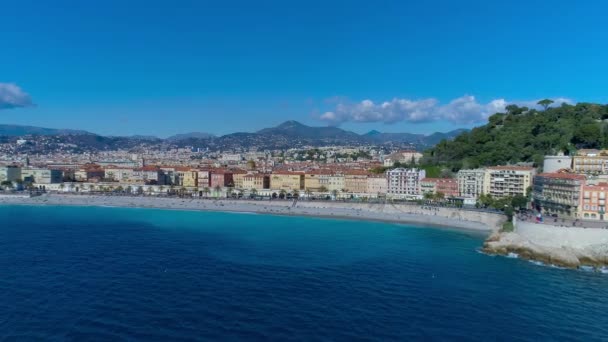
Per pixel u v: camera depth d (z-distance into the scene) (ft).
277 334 348.79
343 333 352.08
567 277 508.53
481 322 378.12
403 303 415.85
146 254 589.73
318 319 376.68
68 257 568.82
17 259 555.69
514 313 398.01
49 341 335.67
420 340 343.87
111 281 469.16
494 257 599.98
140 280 473.67
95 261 549.54
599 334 360.89
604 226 621.72
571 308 412.36
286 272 508.53
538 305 417.90
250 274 499.51
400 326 366.43
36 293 431.43
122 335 345.51
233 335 346.74
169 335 346.13
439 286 466.29
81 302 409.49
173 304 406.21
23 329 354.33
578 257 569.64
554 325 375.25
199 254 592.60
